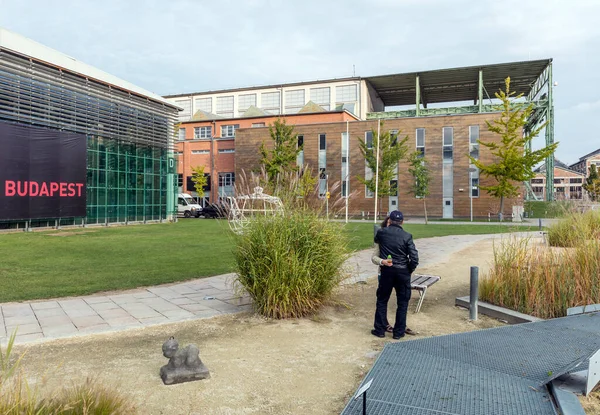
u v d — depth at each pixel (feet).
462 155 136.26
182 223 100.22
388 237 17.47
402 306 17.39
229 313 21.04
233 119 186.19
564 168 319.47
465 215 135.54
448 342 15.85
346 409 10.75
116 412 9.46
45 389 11.74
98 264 36.17
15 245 49.73
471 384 12.19
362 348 16.15
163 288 26.91
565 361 13.79
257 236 20.76
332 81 196.24
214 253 43.55
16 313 20.70
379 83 192.75
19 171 69.05
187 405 11.37
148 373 13.51
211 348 16.07
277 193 22.35
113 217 90.02
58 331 17.89
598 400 11.47
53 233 67.82
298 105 204.95
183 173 184.14
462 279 29.86
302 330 18.39
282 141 138.41
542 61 156.25
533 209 144.46
